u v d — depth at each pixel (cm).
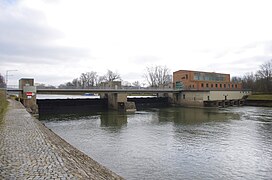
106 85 9525
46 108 6738
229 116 5781
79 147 2806
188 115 6047
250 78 13712
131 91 7681
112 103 7694
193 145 2883
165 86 10519
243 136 3400
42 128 2194
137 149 2709
